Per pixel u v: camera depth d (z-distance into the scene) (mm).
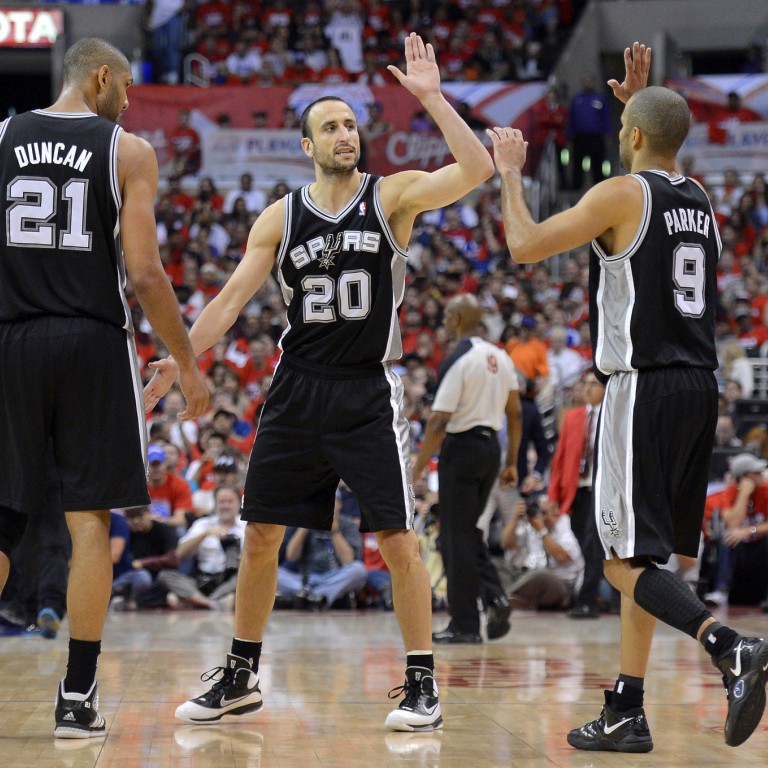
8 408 6062
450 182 6566
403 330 26359
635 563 5996
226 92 32656
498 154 6441
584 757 5840
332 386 6773
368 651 10703
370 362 6828
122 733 6371
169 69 38094
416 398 21234
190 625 13625
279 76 37688
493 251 31562
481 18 39562
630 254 6113
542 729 6645
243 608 6926
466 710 7324
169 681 8484
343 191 6871
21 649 10961
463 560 11594
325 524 7059
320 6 39688
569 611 16266
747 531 16625
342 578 16312
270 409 6910
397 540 6754
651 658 10461
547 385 23578
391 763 5609
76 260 6078
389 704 7516
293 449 6820
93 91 6410
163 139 32500
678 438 6066
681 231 6176
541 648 11195
